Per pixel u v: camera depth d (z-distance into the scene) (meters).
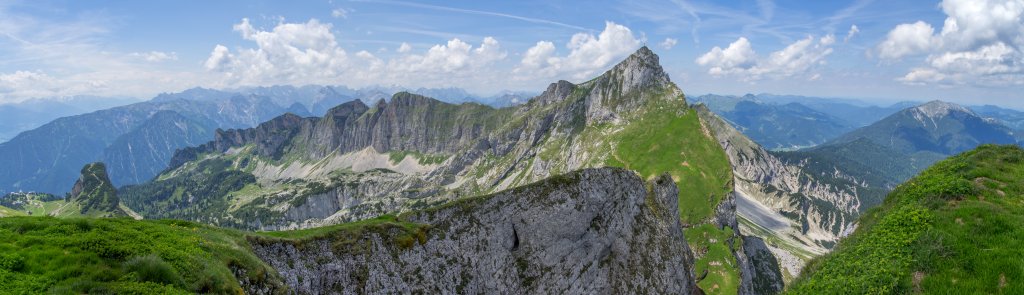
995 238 27.83
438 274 65.38
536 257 78.44
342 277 54.91
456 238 70.81
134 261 30.69
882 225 36.00
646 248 94.19
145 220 45.22
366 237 60.28
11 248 28.19
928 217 33.06
